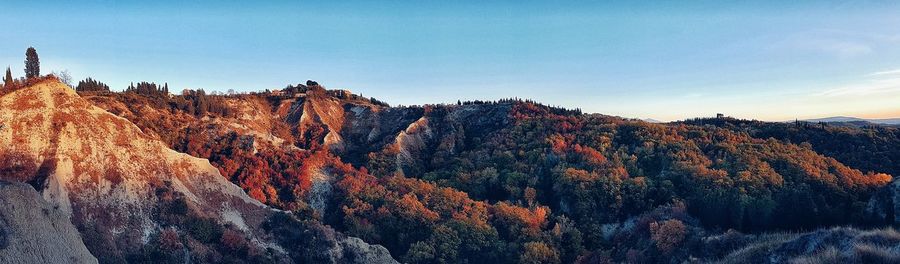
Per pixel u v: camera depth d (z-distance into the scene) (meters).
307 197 120.81
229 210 94.12
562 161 140.12
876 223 103.69
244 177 119.00
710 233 102.94
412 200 112.81
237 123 151.50
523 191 129.88
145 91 163.25
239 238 86.81
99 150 89.69
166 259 79.12
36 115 89.00
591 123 175.62
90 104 97.31
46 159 84.44
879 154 141.62
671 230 98.25
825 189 115.12
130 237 80.62
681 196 120.06
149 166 92.81
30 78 97.88
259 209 97.50
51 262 64.75
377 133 185.25
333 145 166.00
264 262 84.50
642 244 104.56
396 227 107.44
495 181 135.25
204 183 96.94
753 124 179.12
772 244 74.25
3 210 65.38
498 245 102.38
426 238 103.94
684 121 197.50
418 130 181.75
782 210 107.94
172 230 83.88
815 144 154.38
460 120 194.38
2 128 84.69
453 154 169.00
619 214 118.62
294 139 166.00
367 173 140.12
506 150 155.38
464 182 135.88
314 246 91.31
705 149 146.88
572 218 118.75
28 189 70.88
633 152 146.00
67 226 71.75
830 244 62.78
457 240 101.00
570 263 102.38
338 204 117.81
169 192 89.81
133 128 98.00
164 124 135.00
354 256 93.19
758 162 127.25
